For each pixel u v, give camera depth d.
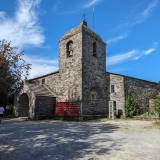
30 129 15.42
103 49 29.41
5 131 14.46
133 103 26.59
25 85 27.44
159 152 8.98
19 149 9.75
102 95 27.81
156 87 33.38
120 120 23.23
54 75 28.94
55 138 11.99
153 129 15.26
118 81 27.56
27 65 15.21
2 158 8.48
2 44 14.22
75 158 8.38
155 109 21.91
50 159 8.31
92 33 28.00
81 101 24.77
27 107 28.91
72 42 27.52
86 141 11.21
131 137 12.16
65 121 22.66
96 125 18.03
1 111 20.83
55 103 27.73
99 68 28.12
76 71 26.02
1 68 13.21
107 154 8.82
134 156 8.46
